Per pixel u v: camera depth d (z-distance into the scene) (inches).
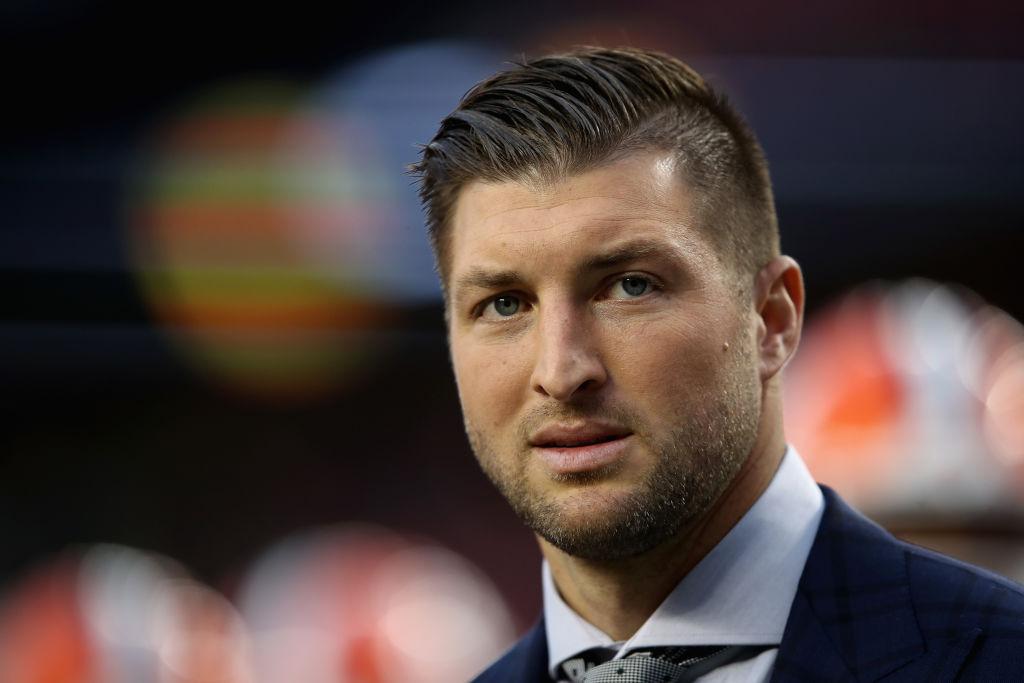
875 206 557.6
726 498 161.9
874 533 164.4
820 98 566.9
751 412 159.3
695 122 163.3
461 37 610.9
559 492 152.4
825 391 340.8
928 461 323.3
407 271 554.6
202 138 583.2
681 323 151.5
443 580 447.8
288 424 615.5
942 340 339.0
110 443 613.6
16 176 569.0
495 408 155.8
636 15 606.9
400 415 613.9
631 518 150.5
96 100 594.2
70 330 570.9
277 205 561.3
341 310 565.3
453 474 613.6
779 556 163.2
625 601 164.9
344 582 442.6
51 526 606.2
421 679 412.5
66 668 409.1
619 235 150.6
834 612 156.3
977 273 564.7
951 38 580.1
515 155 154.0
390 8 611.2
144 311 566.9
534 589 597.0
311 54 605.0
